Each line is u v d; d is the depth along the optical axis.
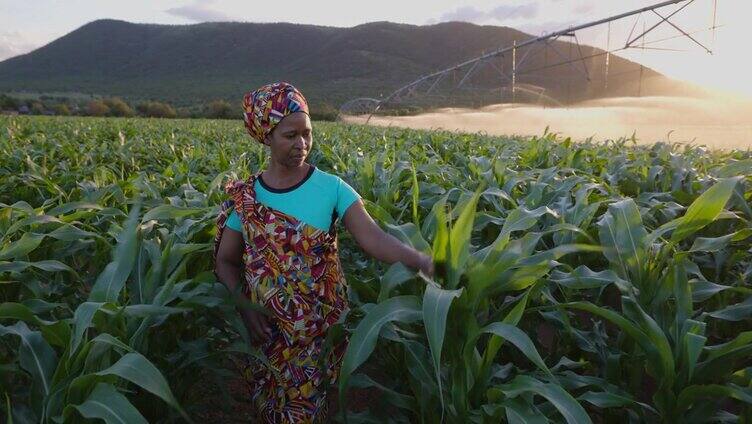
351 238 4.13
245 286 2.61
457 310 2.28
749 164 4.29
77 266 4.17
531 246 2.43
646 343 2.38
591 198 4.45
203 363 2.85
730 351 2.30
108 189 4.07
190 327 3.15
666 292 2.66
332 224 2.46
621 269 2.75
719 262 4.01
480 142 11.99
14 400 2.51
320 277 2.44
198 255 3.23
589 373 3.43
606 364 2.82
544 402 2.58
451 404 2.42
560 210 3.84
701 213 2.61
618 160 7.09
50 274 3.51
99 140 14.26
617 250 2.79
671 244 2.71
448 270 2.33
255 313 2.48
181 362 2.87
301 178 2.41
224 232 2.55
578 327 3.59
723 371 2.39
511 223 2.60
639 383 2.77
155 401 2.76
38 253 3.49
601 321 3.47
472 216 2.28
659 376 2.40
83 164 7.86
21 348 2.10
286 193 2.40
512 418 2.02
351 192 2.44
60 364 1.99
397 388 3.01
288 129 2.29
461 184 4.96
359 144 12.22
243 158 7.36
